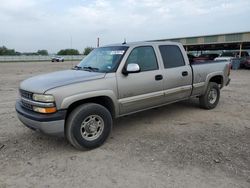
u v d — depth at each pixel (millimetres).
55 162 3777
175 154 3969
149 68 4992
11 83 13492
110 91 4301
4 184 3188
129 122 5699
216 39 28172
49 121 3721
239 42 26484
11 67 31594
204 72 6270
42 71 23562
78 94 3902
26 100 4051
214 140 4535
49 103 3711
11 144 4469
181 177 3285
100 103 4543
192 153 3994
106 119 4309
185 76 5684
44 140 4641
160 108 6898
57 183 3197
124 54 4633
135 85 4676
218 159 3768
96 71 4566
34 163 3750
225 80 7125
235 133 4906
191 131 5047
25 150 4215
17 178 3330
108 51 5047
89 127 4129
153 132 5020
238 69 23109
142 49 4945
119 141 4566
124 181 3221
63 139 4684
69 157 3943
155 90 5055
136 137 4758
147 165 3627
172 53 5527
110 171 3484
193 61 6363
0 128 5312
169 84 5324
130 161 3768
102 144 4379
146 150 4145
